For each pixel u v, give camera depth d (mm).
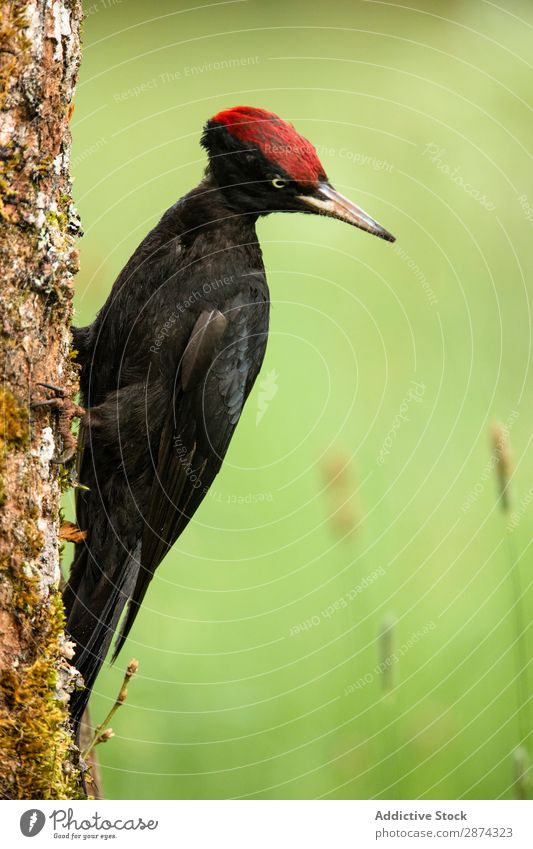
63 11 5352
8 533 5285
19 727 5301
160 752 8797
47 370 5539
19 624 5316
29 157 5160
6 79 5059
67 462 5965
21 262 5203
